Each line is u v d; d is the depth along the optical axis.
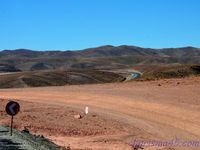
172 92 34.97
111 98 35.88
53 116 29.33
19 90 48.69
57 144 20.02
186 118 25.66
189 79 41.50
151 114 27.84
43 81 105.19
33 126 25.67
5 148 17.30
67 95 40.59
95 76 124.62
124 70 191.75
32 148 17.45
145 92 36.69
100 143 20.77
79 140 21.62
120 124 25.48
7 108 21.45
